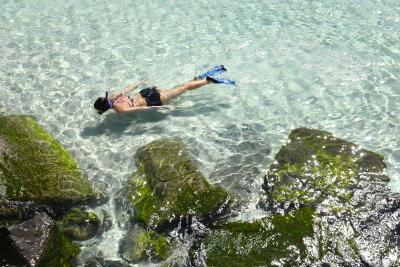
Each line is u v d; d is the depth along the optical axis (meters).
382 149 6.13
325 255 4.98
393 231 5.17
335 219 5.31
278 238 5.14
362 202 5.47
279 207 5.52
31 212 5.54
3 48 8.15
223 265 4.95
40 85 7.36
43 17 9.02
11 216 5.47
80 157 6.25
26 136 6.17
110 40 8.33
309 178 5.74
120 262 5.14
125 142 6.45
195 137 6.45
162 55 7.92
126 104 6.61
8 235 5.18
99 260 5.17
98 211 5.67
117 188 5.89
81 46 8.19
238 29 8.48
